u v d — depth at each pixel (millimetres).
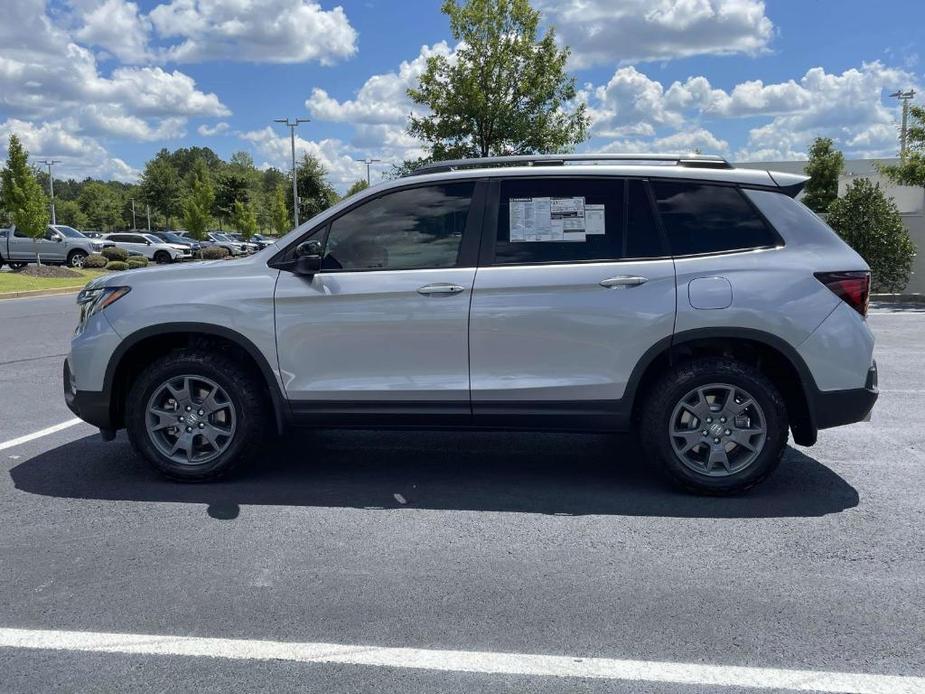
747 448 4617
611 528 4219
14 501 4668
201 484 4984
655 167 4719
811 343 4473
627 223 4664
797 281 4492
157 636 3109
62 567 3736
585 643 3043
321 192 79062
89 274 29422
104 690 2750
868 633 3105
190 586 3535
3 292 20969
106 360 4883
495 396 4676
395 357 4723
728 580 3576
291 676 2834
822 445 5859
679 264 4566
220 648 3021
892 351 9969
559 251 4676
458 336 4652
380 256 4789
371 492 4836
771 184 4660
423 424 4797
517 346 4625
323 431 6367
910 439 6016
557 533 4152
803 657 2936
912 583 3535
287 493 4812
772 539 4051
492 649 3004
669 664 2896
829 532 4145
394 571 3684
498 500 4688
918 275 17719
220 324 4789
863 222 16953
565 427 4711
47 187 96938
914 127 19172
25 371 9102
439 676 2828
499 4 17906
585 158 4914
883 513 4426
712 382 4551
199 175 60062
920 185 18781
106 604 3367
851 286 4520
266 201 102688
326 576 3635
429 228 4762
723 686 2756
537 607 3330
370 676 2834
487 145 18531
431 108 18609
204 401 4918
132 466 5379
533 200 4715
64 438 6141
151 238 39344
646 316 4527
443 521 4336
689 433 4629
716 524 4270
